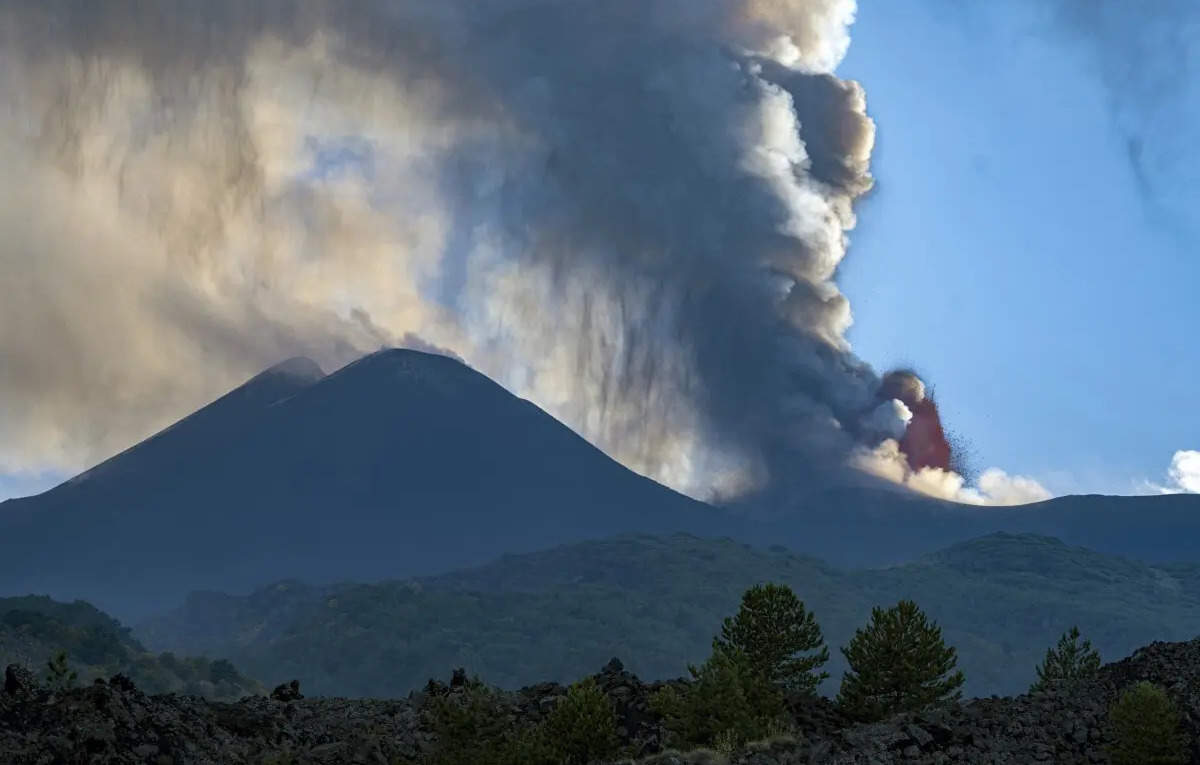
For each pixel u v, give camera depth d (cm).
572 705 5425
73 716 5209
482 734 5688
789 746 5147
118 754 5094
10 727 5116
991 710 5394
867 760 4806
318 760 5466
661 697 5691
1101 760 4797
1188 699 5047
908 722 5209
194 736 5456
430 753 5606
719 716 5441
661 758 5025
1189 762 4694
